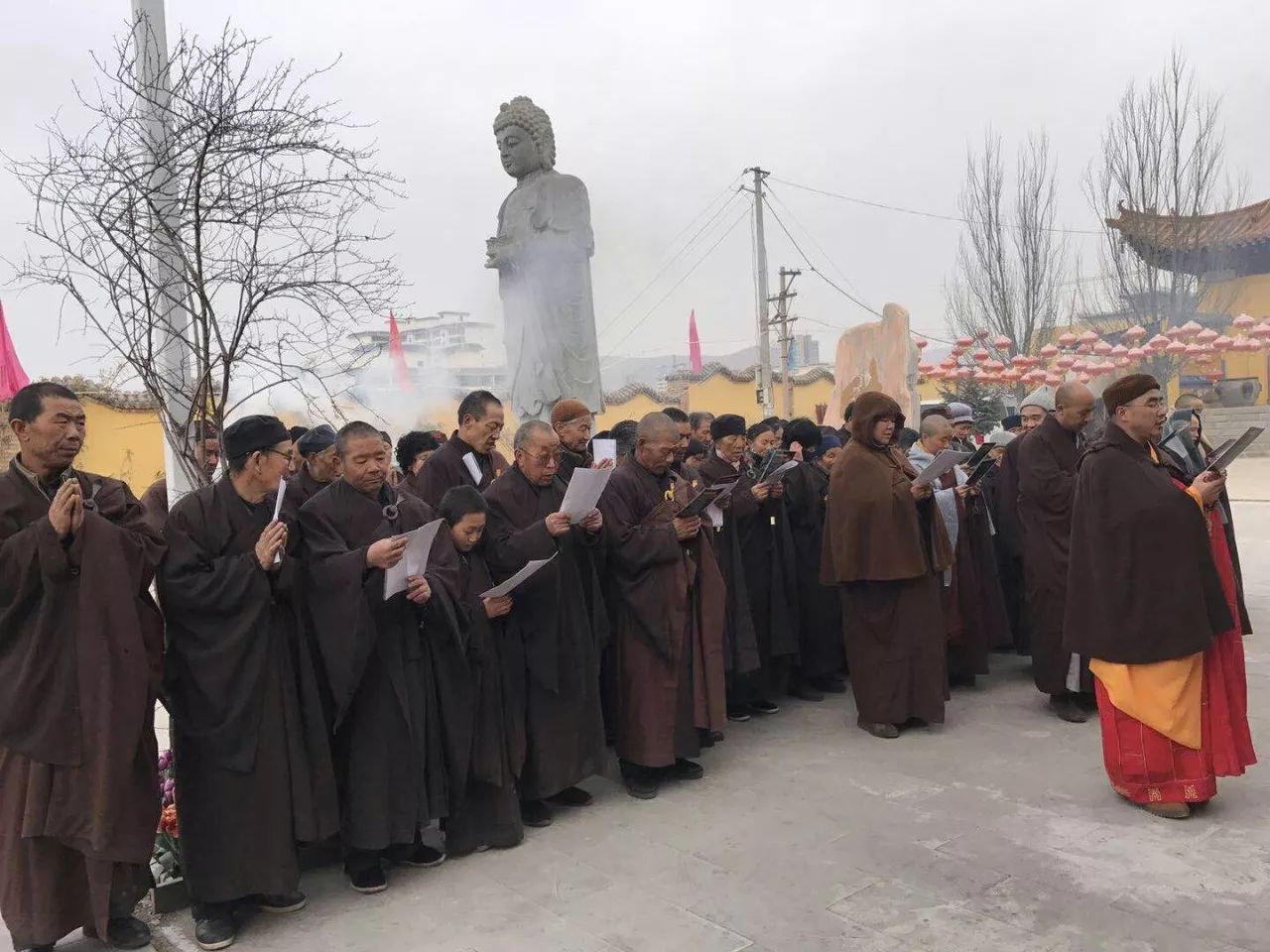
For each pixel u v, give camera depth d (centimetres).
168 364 453
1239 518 1518
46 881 335
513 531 445
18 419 329
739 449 580
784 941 331
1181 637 401
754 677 595
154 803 345
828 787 474
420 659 396
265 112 388
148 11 455
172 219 414
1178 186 2345
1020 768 489
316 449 491
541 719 441
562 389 998
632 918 353
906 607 545
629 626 472
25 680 317
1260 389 2844
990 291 2633
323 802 368
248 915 371
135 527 345
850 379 2039
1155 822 414
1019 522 676
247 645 350
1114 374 1795
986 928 334
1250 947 316
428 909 370
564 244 990
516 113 990
